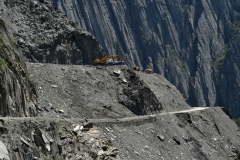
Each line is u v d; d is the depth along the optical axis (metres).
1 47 70.06
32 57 129.12
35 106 80.69
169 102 145.12
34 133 56.47
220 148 129.12
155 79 159.25
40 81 105.69
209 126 138.75
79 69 120.69
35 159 50.38
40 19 143.88
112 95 119.06
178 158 108.00
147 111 124.25
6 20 132.62
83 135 79.44
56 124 70.88
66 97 106.94
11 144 47.75
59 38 142.50
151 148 102.75
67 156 66.88
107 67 128.38
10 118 57.94
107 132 96.75
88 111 106.50
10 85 64.69
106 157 77.44
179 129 123.62
